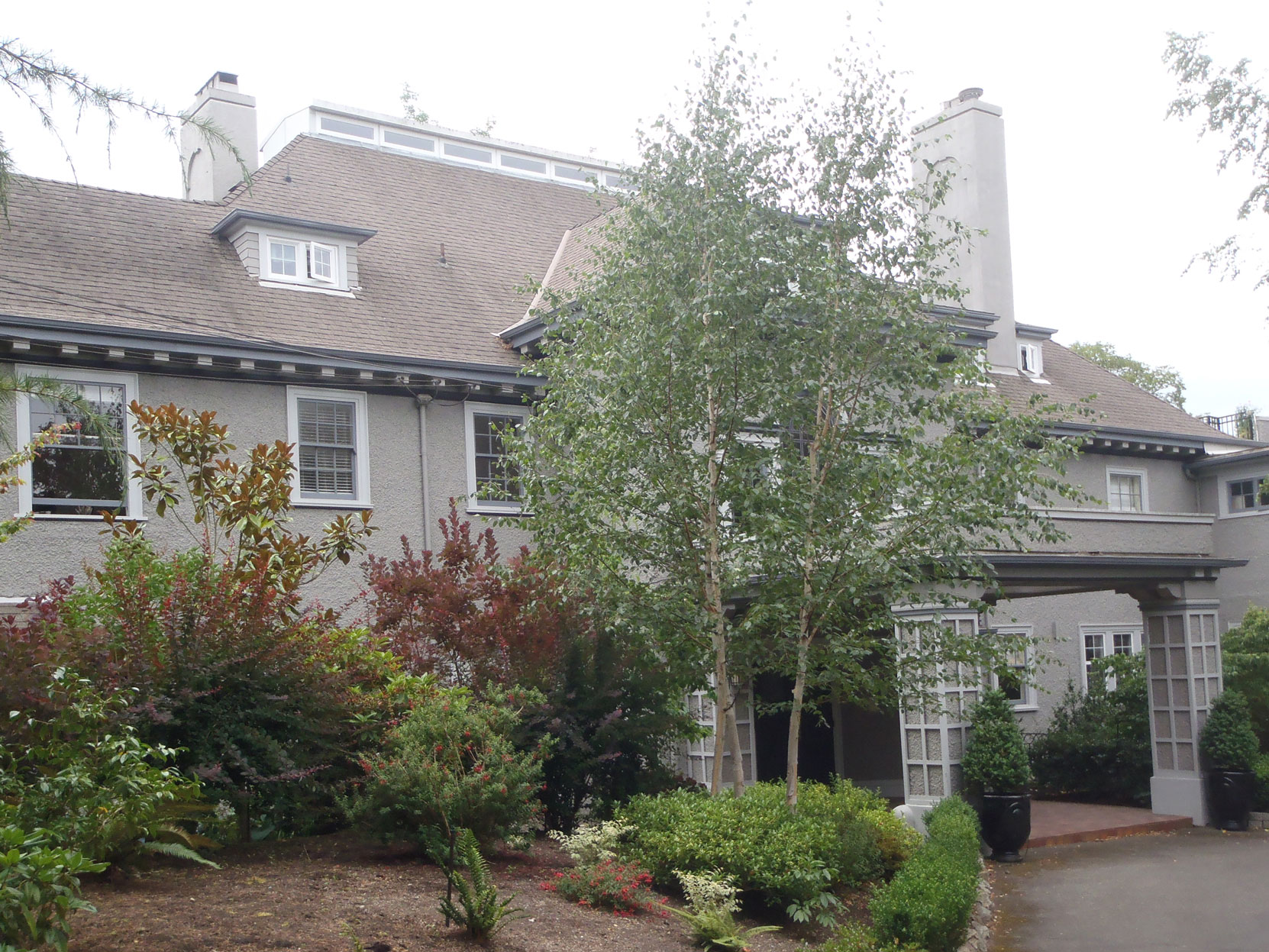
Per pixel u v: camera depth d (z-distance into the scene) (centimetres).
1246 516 2292
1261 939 1011
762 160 1099
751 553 1070
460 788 831
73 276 1431
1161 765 1744
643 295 1088
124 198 1650
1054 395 2281
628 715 1116
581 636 1109
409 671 1044
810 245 1096
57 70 716
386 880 779
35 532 1297
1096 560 1543
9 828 563
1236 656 1870
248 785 820
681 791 1068
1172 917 1101
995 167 2225
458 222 2047
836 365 1089
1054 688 2109
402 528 1541
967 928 978
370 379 1524
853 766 1931
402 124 2247
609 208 1308
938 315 1268
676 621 1091
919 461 1048
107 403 1362
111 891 681
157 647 795
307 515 1470
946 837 1102
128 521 948
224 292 1540
